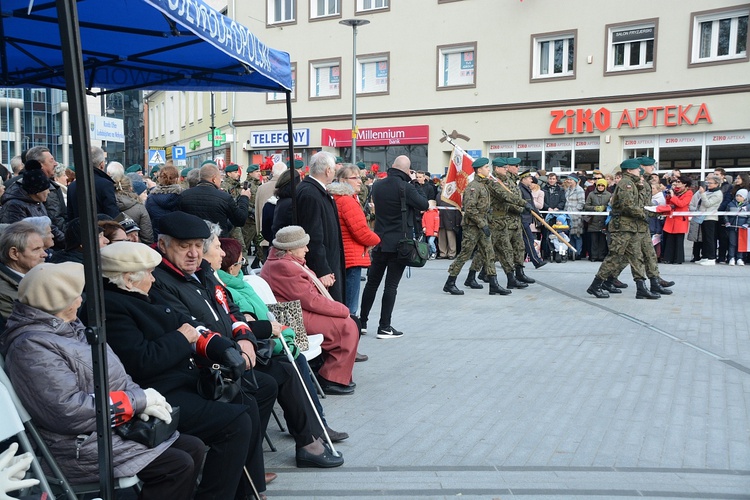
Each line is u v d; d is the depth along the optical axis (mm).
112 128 13930
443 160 26953
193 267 4113
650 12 22828
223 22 4086
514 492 4203
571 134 24359
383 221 8250
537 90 24875
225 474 3672
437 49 26625
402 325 9109
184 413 3594
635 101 23250
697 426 5352
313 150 30016
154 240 8914
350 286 7715
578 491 4215
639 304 10523
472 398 6027
